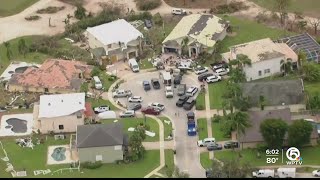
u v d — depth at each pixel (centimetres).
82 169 18988
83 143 19000
